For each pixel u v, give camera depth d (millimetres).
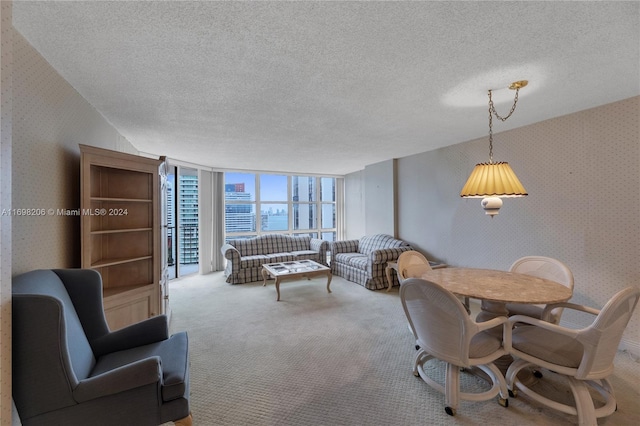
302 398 1830
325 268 4312
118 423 1219
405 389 1921
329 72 1875
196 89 2111
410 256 2732
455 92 2207
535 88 2145
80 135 2170
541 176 2977
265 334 2814
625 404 1738
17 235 1424
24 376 1102
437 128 3205
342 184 7605
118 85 2023
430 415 1673
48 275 1501
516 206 3223
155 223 2549
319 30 1428
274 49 1602
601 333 1431
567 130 2764
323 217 7535
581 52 1646
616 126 2441
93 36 1456
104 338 1664
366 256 5047
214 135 3414
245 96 2254
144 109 2504
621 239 2432
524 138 3127
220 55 1659
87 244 1969
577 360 1553
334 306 3656
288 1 1215
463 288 1985
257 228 6586
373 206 5648
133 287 2426
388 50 1616
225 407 1744
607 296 2516
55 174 1797
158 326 1773
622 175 2420
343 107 2520
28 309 1100
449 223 4094
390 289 4355
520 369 1845
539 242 3006
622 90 2197
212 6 1243
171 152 4383
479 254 3654
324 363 2260
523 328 1974
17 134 1428
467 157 3797
